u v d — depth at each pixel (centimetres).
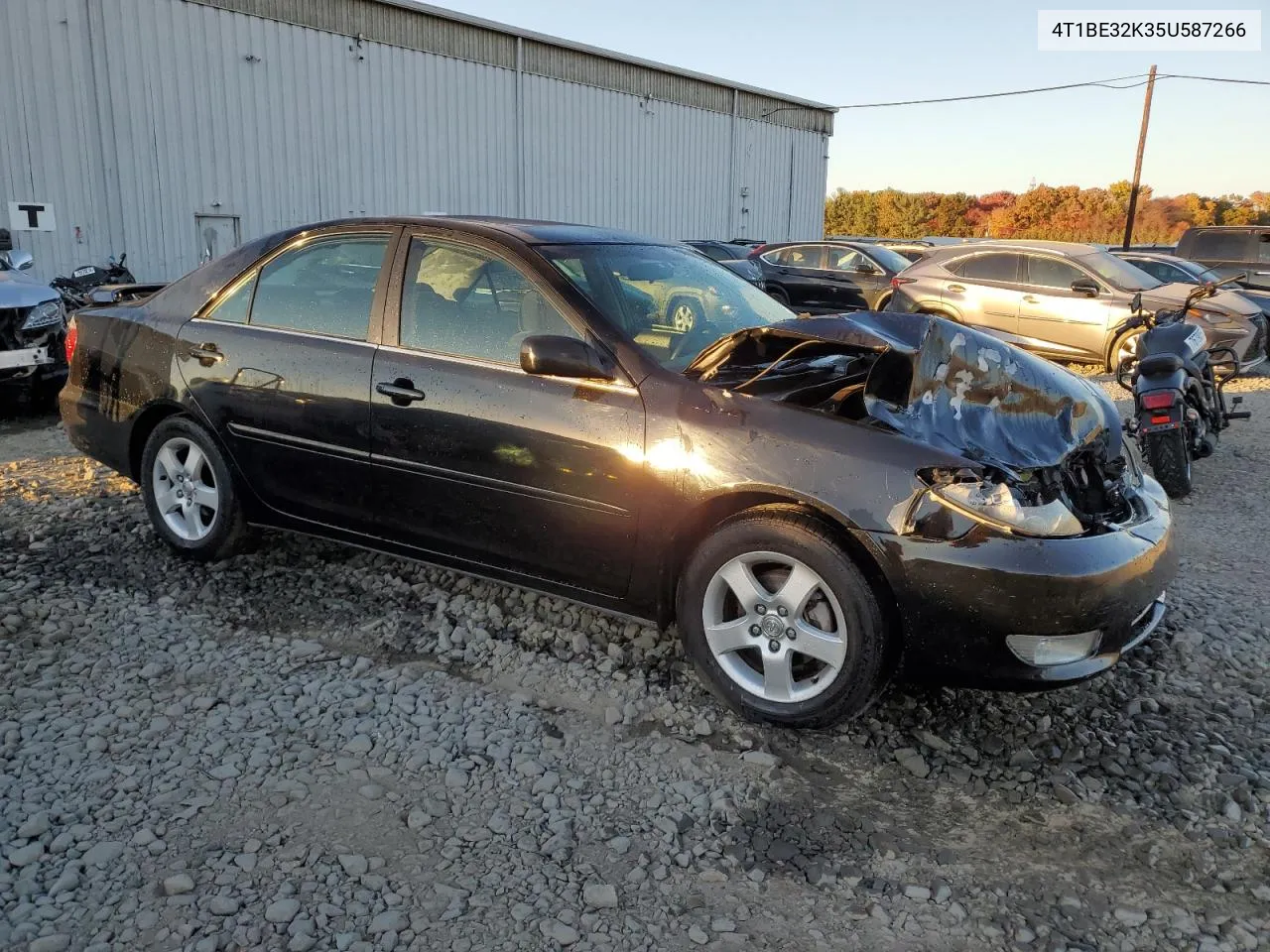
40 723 318
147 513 487
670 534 336
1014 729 338
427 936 232
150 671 353
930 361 342
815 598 320
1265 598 461
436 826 274
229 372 425
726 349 347
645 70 2603
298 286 423
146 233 1705
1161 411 621
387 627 399
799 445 316
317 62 1912
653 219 2716
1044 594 292
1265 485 674
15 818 270
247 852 259
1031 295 1193
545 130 2375
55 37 1561
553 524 358
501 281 378
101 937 227
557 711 339
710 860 265
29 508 528
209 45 1750
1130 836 282
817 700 318
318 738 315
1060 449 341
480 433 365
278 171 1880
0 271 859
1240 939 241
